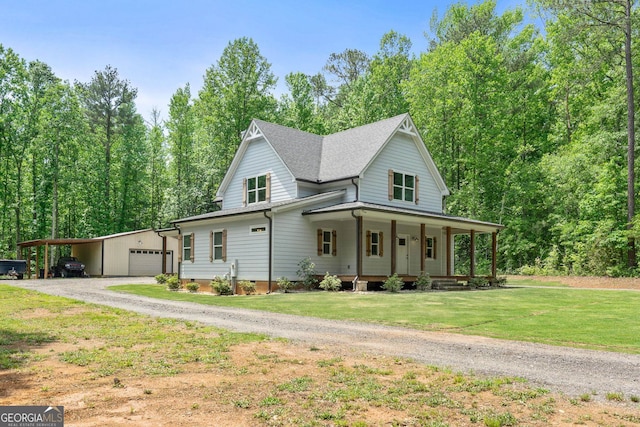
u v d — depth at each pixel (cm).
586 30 3195
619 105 3192
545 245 3803
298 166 2561
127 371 686
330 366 721
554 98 4225
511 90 4025
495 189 4078
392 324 1173
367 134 2709
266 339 943
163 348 849
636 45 3272
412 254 2692
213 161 4141
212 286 2216
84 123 4838
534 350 860
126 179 5394
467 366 739
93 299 1819
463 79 3869
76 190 4975
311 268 2230
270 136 2672
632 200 2886
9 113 4316
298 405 540
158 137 5766
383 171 2533
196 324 1149
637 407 546
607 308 1489
